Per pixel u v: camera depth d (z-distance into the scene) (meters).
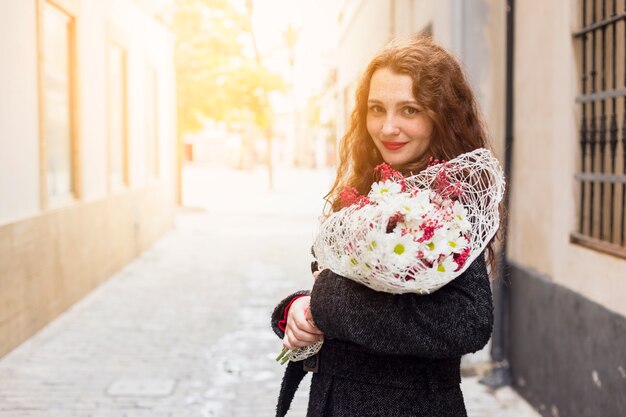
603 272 3.55
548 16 4.30
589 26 3.83
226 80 22.17
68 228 7.59
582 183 4.00
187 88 21.11
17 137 6.10
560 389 4.07
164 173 14.62
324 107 31.83
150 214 12.88
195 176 44.59
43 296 6.77
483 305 1.43
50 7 7.23
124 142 11.09
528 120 4.69
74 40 8.03
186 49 21.05
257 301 8.22
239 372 5.48
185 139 60.81
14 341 6.01
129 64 11.15
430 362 1.54
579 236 3.95
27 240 6.27
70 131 8.11
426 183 1.50
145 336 6.57
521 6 4.80
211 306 7.92
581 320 3.78
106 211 9.40
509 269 4.99
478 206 1.48
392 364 1.54
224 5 20.89
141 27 12.11
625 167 3.64
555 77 4.20
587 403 3.70
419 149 1.59
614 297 3.42
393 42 1.69
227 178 42.28
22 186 6.25
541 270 4.48
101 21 9.27
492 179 1.50
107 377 5.36
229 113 22.61
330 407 1.60
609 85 4.00
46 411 4.64
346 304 1.43
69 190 8.12
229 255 11.95
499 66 5.18
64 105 7.91
